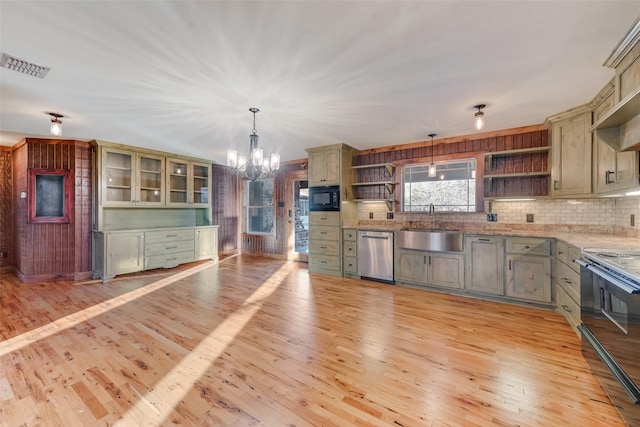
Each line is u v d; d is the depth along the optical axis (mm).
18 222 4801
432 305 3488
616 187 2502
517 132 3969
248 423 1593
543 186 3842
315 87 2660
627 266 1693
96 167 4711
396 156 4980
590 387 1897
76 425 1575
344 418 1634
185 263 6023
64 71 2348
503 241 3553
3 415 1643
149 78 2475
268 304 3529
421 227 4633
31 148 4418
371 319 3053
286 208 6602
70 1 1576
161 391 1865
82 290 4082
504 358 2266
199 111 3270
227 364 2184
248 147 5074
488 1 1592
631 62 1915
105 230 4773
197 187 6223
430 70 2357
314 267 5164
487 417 1639
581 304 2170
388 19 1741
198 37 1922
